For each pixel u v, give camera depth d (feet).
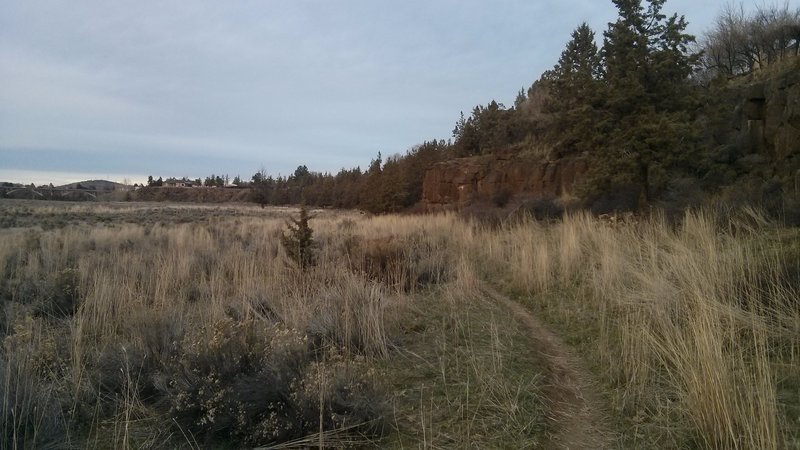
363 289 25.38
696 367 13.83
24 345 18.37
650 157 50.55
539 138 108.78
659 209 44.57
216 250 47.09
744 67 87.61
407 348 21.20
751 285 19.90
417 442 13.56
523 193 91.15
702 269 22.63
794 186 39.86
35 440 13.48
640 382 15.69
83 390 16.75
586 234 41.93
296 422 14.03
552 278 32.60
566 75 85.97
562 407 15.51
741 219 35.09
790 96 46.47
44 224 101.35
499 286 34.50
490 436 13.66
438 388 16.93
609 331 21.75
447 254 43.93
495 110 139.95
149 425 15.23
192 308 25.88
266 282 30.30
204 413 14.70
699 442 12.38
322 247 45.34
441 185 121.49
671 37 53.57
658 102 53.67
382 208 141.49
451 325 24.07
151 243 55.88
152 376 17.21
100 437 14.49
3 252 41.09
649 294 22.90
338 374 15.40
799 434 11.89
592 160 55.98
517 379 17.24
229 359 16.55
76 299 27.40
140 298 25.57
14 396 14.40
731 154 53.16
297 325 21.29
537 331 23.73
